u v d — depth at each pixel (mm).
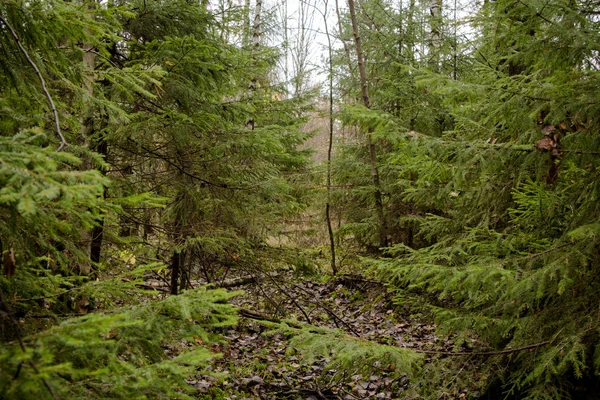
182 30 4996
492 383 3576
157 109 4836
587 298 3084
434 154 3283
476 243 3945
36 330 1961
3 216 1787
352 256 10016
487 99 3295
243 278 7867
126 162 5023
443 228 4930
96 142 4305
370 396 5031
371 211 9453
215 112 4918
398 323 7402
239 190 5227
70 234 2152
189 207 5191
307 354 2949
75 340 1364
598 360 2574
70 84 2604
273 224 6152
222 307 1975
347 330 7273
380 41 9102
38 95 2354
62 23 2150
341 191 9164
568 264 2789
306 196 8875
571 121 2951
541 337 3158
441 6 8180
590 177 3053
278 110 7527
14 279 2053
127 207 4594
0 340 1760
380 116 3457
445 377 3391
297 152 8391
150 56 4141
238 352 6223
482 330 3613
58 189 1278
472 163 3287
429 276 4250
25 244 1991
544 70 3312
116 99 4148
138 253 5344
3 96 2369
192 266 6633
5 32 2154
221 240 5203
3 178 1298
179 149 4918
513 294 3154
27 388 1212
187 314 1818
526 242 3660
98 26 2457
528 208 3697
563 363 2605
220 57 4852
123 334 1813
